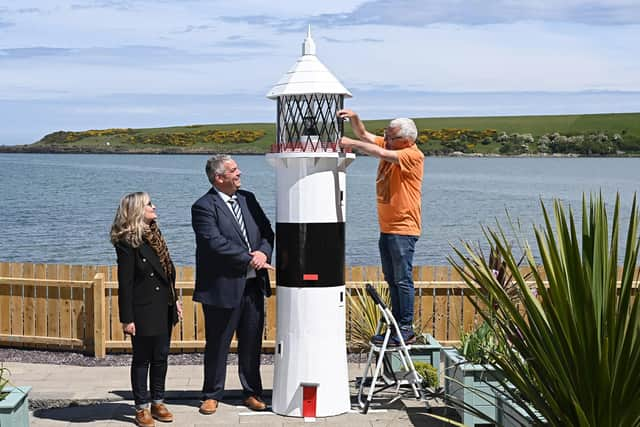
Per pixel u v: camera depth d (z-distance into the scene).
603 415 4.73
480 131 102.75
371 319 9.05
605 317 4.71
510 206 34.31
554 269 4.77
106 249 23.28
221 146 103.81
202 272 7.35
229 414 7.33
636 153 98.38
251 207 7.54
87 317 10.13
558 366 4.78
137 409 7.02
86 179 51.03
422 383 7.66
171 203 34.69
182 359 9.91
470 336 7.17
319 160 7.12
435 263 20.30
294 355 7.21
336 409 7.22
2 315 10.41
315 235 7.15
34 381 8.67
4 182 48.16
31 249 23.09
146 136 108.62
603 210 4.96
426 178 56.00
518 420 6.05
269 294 7.61
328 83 7.15
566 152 99.31
